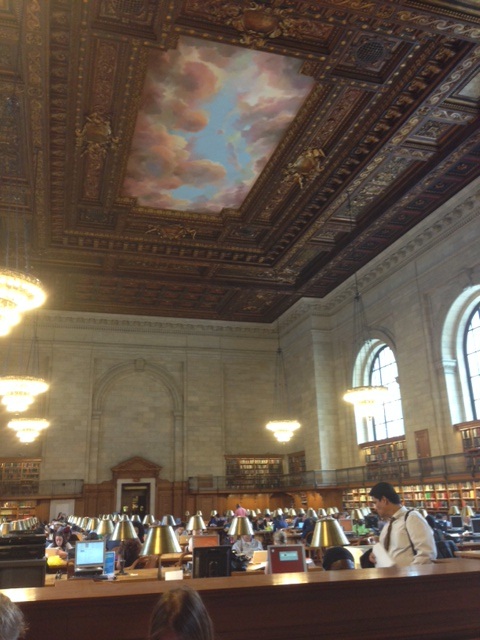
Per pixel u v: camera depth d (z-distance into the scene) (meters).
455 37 9.38
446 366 16.52
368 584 3.11
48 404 22.78
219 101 11.25
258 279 20.48
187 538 12.66
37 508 21.72
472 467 14.86
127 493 23.17
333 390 22.48
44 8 8.50
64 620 2.72
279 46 9.62
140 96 10.89
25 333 23.28
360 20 9.07
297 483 23.19
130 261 18.44
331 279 21.12
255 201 14.91
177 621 1.75
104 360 24.06
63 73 10.04
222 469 24.14
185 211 15.53
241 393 25.33
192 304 23.42
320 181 13.69
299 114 11.65
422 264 17.64
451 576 3.25
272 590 2.97
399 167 13.75
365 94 10.98
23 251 17.22
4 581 4.07
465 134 12.30
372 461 20.16
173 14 8.80
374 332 20.09
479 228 15.28
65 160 12.46
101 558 7.08
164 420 24.27
